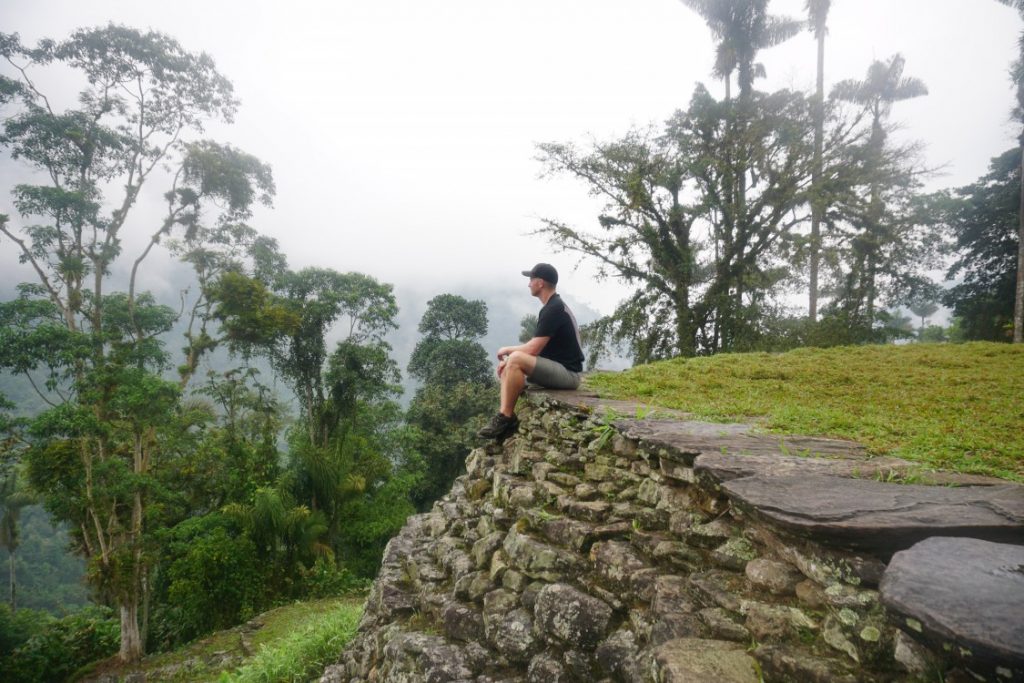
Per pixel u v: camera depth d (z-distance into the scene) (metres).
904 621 1.42
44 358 18.44
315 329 34.22
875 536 1.93
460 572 4.52
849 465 2.88
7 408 18.11
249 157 29.55
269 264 32.22
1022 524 1.89
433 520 6.26
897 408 5.23
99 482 18.67
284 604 21.50
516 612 3.53
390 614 5.03
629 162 25.17
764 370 8.34
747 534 2.61
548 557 3.58
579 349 5.89
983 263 32.62
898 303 28.41
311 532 23.58
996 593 1.36
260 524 22.52
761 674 1.94
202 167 27.56
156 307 24.36
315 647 7.27
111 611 25.66
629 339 26.94
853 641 1.81
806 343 22.95
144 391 18.59
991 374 7.42
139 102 26.30
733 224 24.86
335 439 31.70
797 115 24.59
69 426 17.06
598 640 2.89
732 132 25.20
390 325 36.12
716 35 28.53
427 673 3.81
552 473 4.53
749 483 2.57
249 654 15.65
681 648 2.15
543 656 3.14
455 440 39.50
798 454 3.12
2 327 18.31
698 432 3.72
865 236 24.05
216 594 20.48
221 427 28.83
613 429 4.27
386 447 34.84
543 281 5.73
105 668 19.31
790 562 2.32
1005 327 25.08
